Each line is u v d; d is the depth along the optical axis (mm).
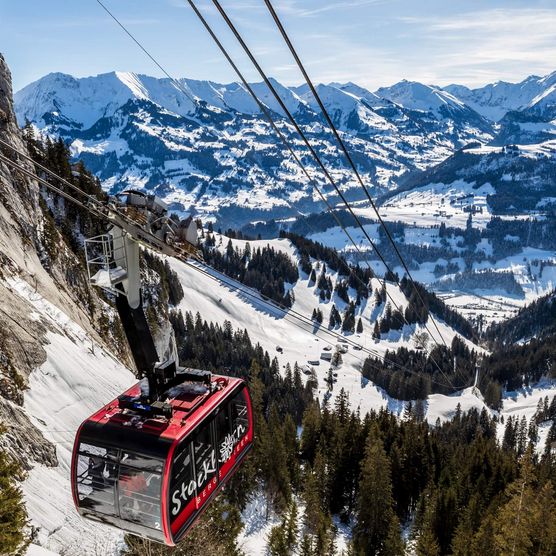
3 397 34469
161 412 12062
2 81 60031
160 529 11375
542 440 173125
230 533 42375
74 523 31125
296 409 150375
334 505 75625
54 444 35562
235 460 13977
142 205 11648
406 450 80312
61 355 44625
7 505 18875
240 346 193625
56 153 84875
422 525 66750
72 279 62000
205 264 12805
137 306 12344
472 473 83375
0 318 40000
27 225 56438
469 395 195750
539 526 48500
